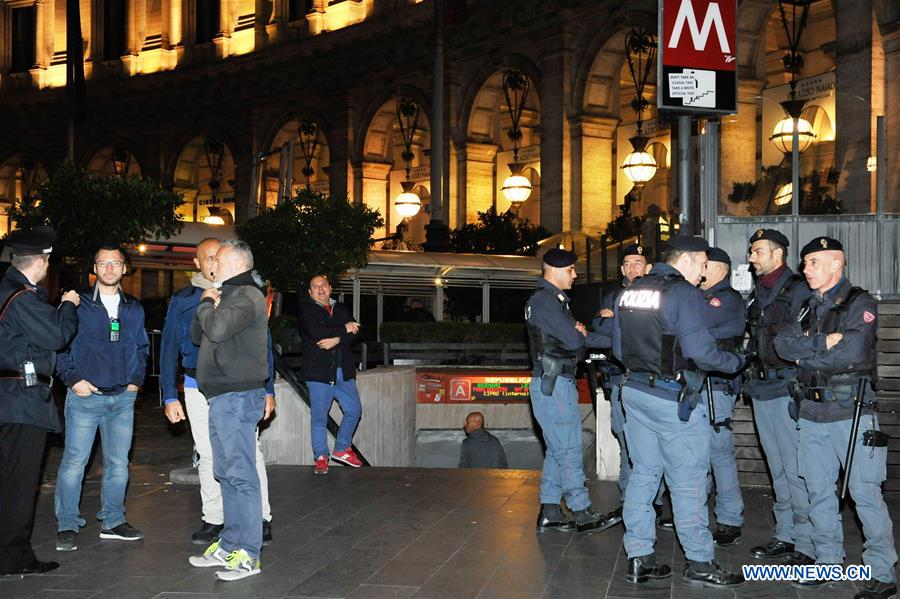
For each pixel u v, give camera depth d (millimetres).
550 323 6922
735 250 10766
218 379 6078
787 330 5812
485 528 7195
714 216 10820
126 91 43719
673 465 5816
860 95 20734
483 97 32188
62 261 15445
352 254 13922
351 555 6477
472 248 26375
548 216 28984
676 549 6688
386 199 36938
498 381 16250
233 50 41688
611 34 27484
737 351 6602
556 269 7078
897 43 20250
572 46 28688
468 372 16328
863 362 5586
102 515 6965
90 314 6738
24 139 45750
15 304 6023
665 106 8766
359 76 36156
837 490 5980
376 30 35781
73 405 6762
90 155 44531
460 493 8492
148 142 42875
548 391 6930
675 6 8758
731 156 24078
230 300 6027
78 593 5723
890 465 8359
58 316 6102
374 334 21312
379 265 21031
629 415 5938
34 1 46375
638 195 28125
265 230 13656
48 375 6180
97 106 44406
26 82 46406
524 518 7516
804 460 5859
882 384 9250
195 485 9102
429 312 21203
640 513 5887
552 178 28922
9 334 6027
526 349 18562
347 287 20875
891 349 9344
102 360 6746
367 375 13328
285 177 20734
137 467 10086
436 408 16203
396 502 8133
